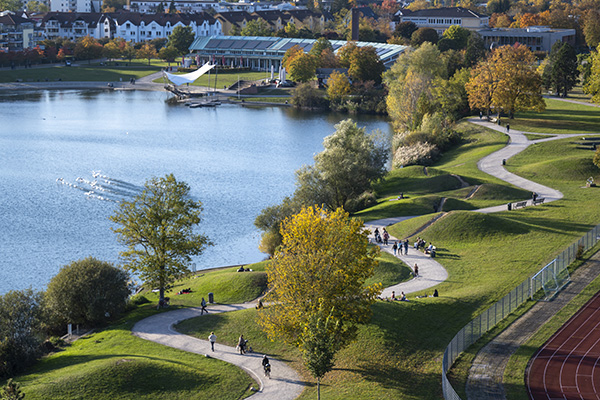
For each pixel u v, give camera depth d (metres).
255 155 193.00
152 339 75.69
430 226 110.81
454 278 91.00
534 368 65.56
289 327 68.19
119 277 86.12
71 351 74.25
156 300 94.38
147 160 184.62
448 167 159.50
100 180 162.75
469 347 70.12
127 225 90.38
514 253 97.38
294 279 68.25
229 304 87.62
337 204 135.38
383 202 134.25
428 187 141.25
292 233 72.81
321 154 135.25
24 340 71.00
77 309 82.38
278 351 72.38
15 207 140.00
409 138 177.88
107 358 69.12
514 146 169.25
